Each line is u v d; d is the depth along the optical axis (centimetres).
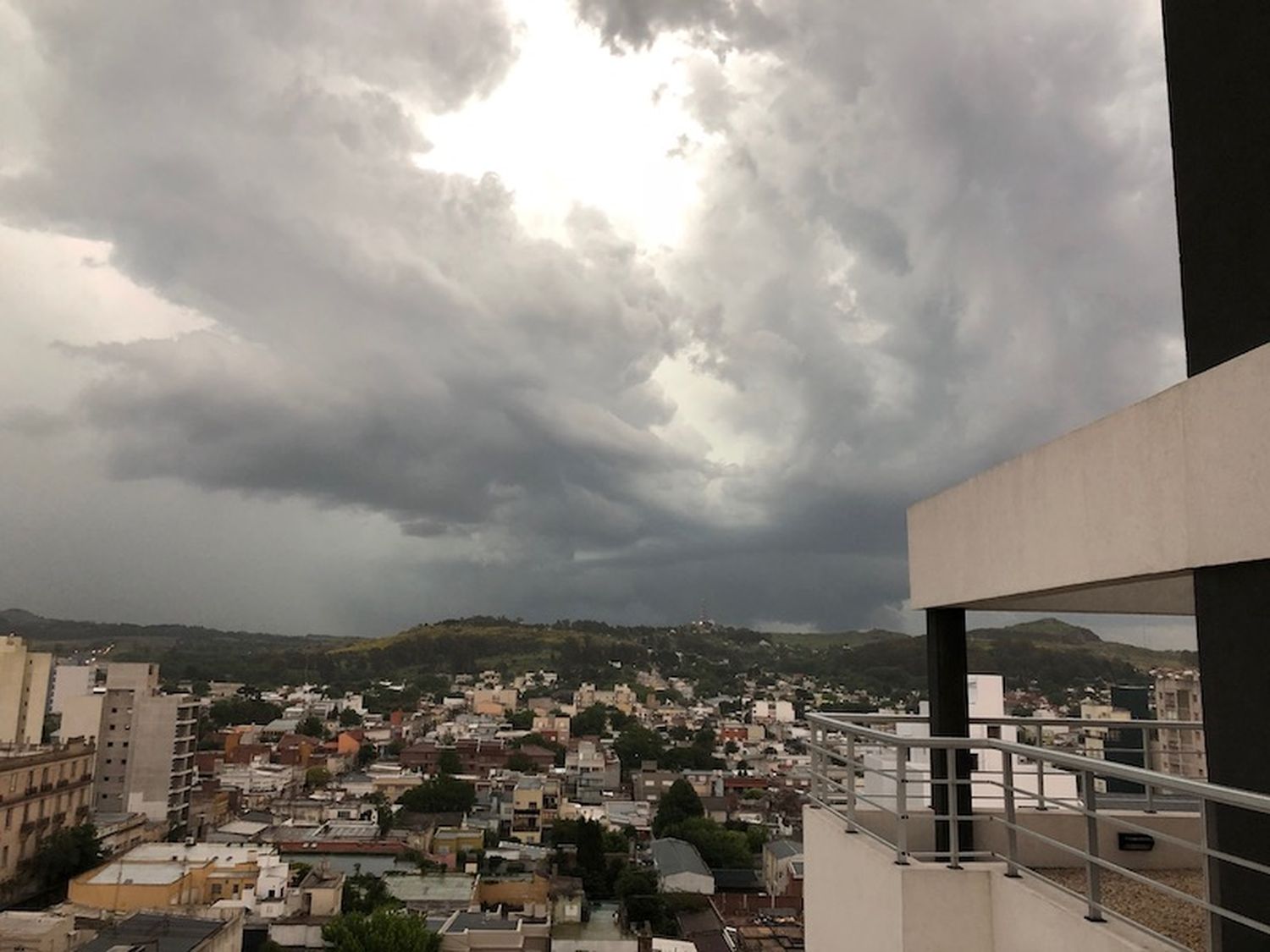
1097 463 517
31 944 3844
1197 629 441
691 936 5759
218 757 12912
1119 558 494
